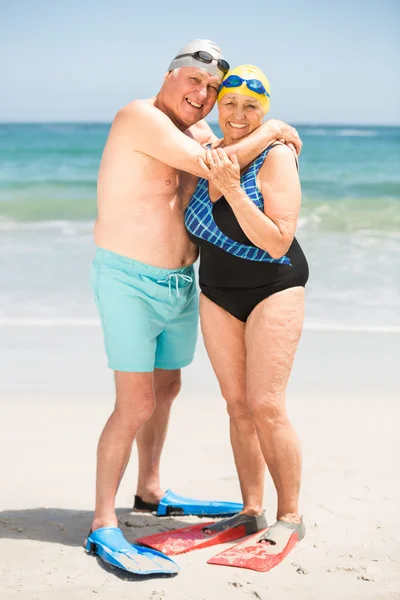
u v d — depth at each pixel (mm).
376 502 4785
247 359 4141
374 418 6422
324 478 5156
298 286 4117
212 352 4293
